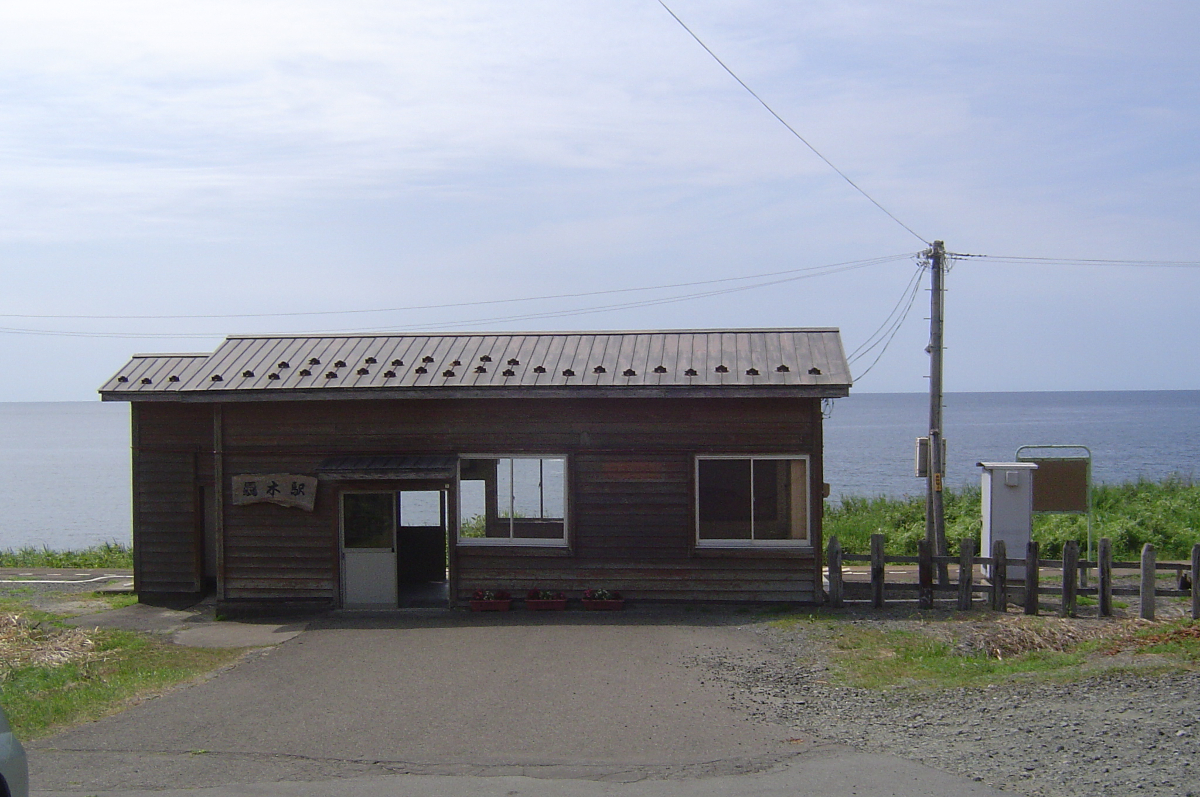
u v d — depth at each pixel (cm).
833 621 1352
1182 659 955
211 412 1750
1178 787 609
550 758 751
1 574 2133
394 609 1575
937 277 1748
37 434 13862
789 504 1521
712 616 1442
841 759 718
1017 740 736
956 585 1533
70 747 805
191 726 870
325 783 695
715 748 767
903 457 6825
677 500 1530
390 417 1587
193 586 1748
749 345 1627
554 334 1711
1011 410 18112
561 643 1247
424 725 860
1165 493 2489
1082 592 1438
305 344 1742
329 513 1594
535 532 1598
